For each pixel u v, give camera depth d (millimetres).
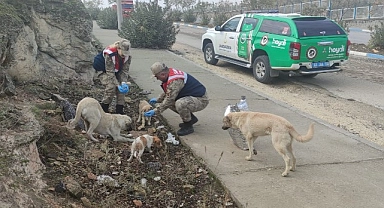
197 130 6867
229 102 8758
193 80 6527
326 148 6305
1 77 6316
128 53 6926
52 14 8508
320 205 4566
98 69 7016
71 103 7348
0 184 3621
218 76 11555
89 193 4391
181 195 4723
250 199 4637
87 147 5543
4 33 6625
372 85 11633
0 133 4477
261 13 12836
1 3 7254
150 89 9414
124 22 18516
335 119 8414
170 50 18062
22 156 4281
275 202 4590
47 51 8430
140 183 4859
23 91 6934
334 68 11359
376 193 4895
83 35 8977
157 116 7445
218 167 5422
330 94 10609
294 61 10812
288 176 5242
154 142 5723
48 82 8055
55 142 5363
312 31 10938
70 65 8773
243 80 12234
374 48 18984
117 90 7020
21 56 7344
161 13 17688
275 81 12148
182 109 6336
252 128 5484
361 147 6391
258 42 11906
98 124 5828
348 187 5020
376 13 35906
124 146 5922
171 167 5398
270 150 6078
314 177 5258
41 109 6121
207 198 4680
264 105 8703
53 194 4145
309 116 8000
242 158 5754
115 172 5070
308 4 40375
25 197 3719
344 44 11281
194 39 24062
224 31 13812
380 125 8086
